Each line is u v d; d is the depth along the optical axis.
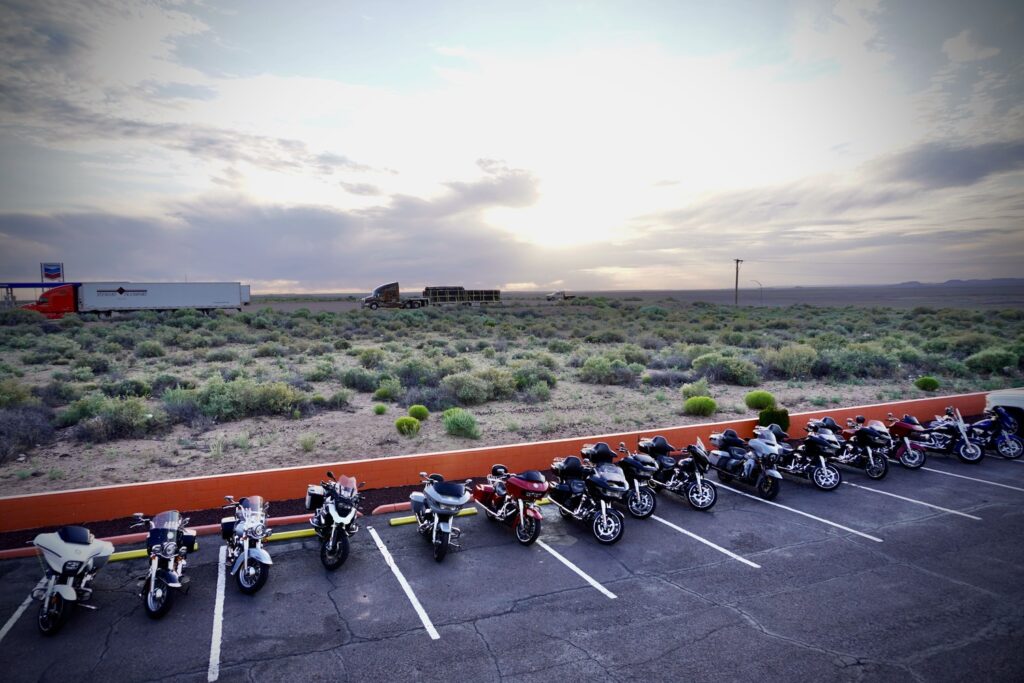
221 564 8.69
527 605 7.67
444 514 8.80
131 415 16.23
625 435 13.77
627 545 9.68
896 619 7.36
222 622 7.16
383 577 8.41
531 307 96.06
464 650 6.63
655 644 6.78
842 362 28.23
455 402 20.55
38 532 9.52
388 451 14.63
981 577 8.53
